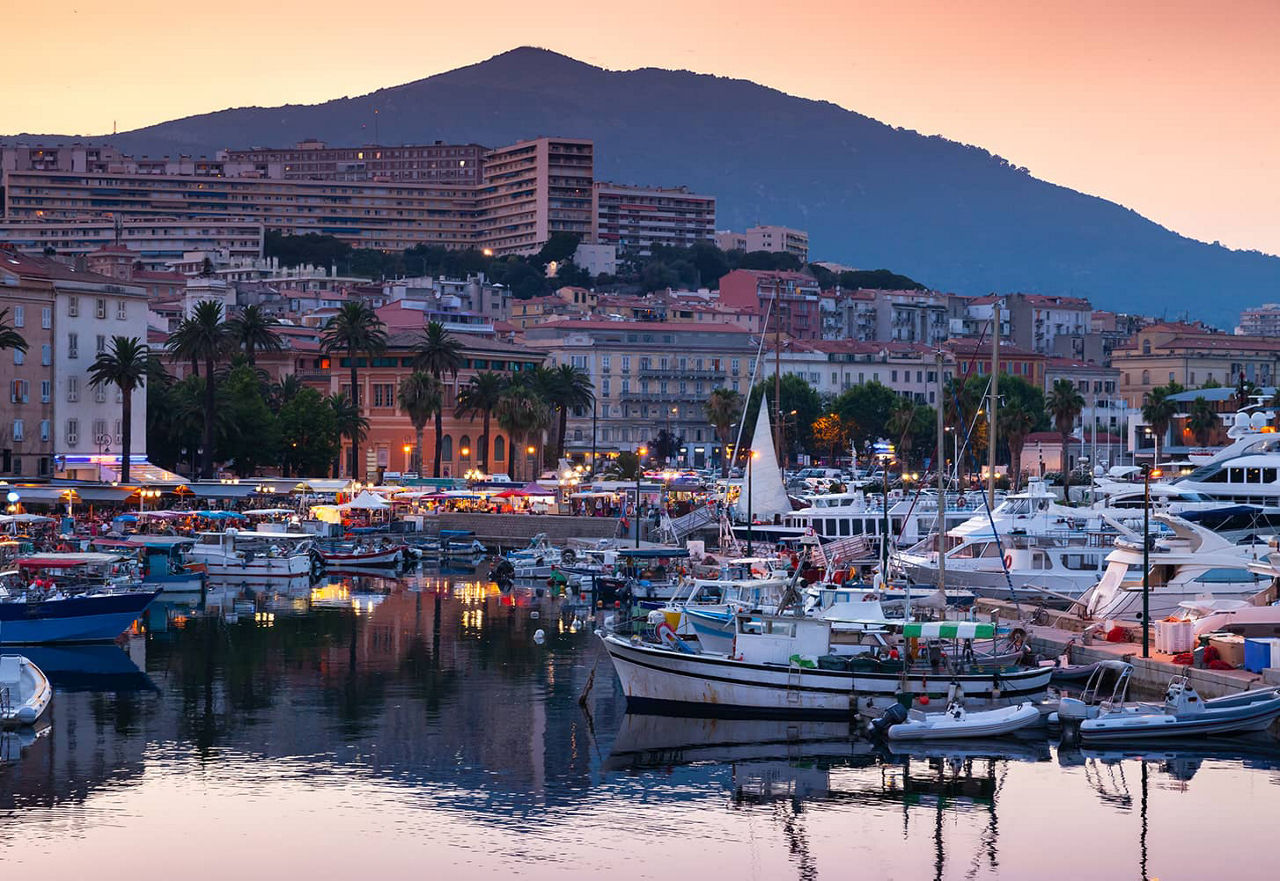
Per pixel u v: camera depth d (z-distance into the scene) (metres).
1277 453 145.88
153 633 117.62
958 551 133.75
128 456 198.12
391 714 86.88
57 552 148.12
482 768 75.12
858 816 68.19
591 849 63.47
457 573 174.00
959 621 94.88
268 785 72.00
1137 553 108.75
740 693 83.94
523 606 138.50
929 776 74.31
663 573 143.88
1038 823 67.38
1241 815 68.19
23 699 85.19
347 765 75.62
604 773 74.44
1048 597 122.94
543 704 89.75
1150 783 73.19
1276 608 92.44
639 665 85.50
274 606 137.50
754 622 86.00
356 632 119.12
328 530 193.12
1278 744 79.81
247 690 93.69
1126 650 94.94
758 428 163.50
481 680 97.44
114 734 81.56
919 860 62.72
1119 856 63.34
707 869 61.34
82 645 109.94
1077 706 79.62
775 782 73.19
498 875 60.38
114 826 65.81
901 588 115.62
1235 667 87.31
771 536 163.25
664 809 69.00
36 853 62.41
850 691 83.50
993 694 83.81
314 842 64.00
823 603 96.50
